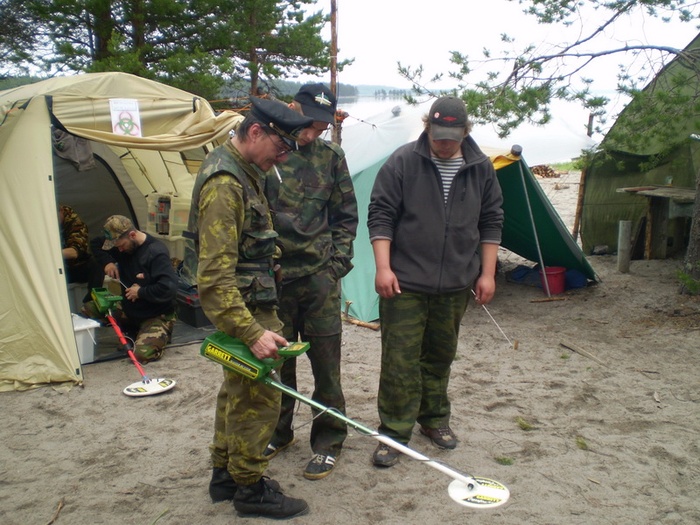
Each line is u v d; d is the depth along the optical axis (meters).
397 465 3.32
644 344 5.22
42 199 4.80
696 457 3.35
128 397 4.36
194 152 6.50
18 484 3.26
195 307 5.89
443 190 3.12
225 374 2.65
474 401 4.16
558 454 3.42
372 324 5.95
